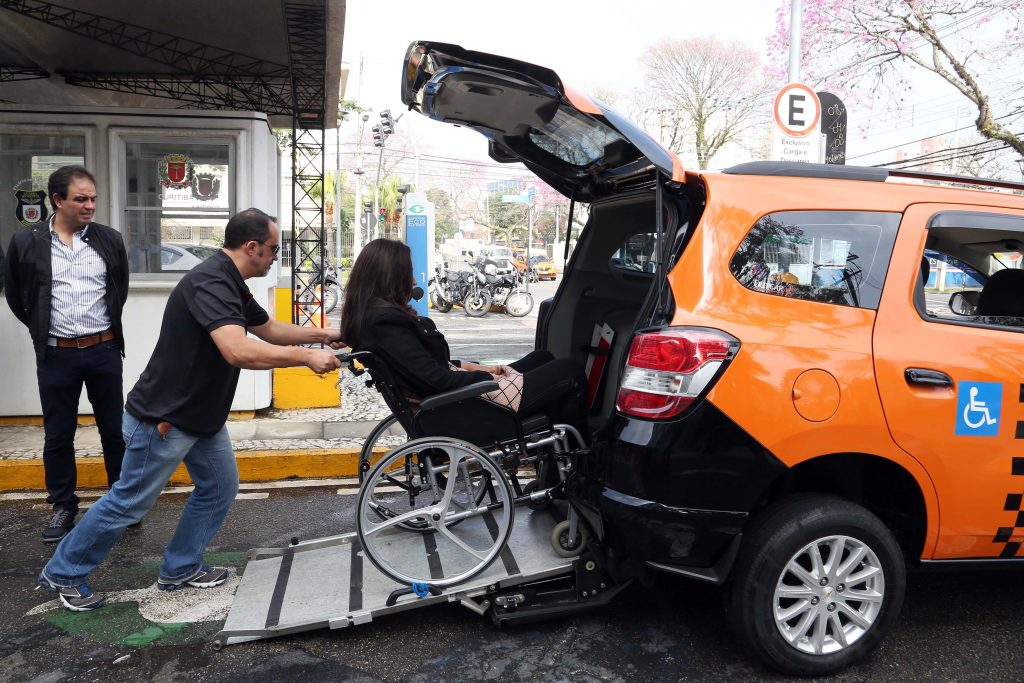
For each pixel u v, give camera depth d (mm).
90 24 7801
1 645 3197
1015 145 15711
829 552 2928
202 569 3764
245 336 3297
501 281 19906
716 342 2771
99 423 4422
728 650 3182
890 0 15617
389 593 3377
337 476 5605
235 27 8031
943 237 3166
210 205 6648
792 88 7520
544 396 3482
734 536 2811
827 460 2973
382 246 3428
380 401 7785
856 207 3057
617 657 3123
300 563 3742
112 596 3637
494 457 3439
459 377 3350
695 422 2762
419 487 3652
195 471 3662
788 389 2795
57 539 4289
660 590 3711
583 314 4066
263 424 6727
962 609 3553
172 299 3395
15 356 6328
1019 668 3049
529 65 2941
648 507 2789
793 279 2945
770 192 3014
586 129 3246
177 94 10414
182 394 3393
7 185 6398
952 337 3018
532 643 3230
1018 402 3051
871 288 2998
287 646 3195
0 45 8383
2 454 5469
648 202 3555
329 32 7996
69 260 4184
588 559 3301
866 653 2998
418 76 3324
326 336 3820
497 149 4039
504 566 3396
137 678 2953
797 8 9469
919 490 2990
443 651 3166
